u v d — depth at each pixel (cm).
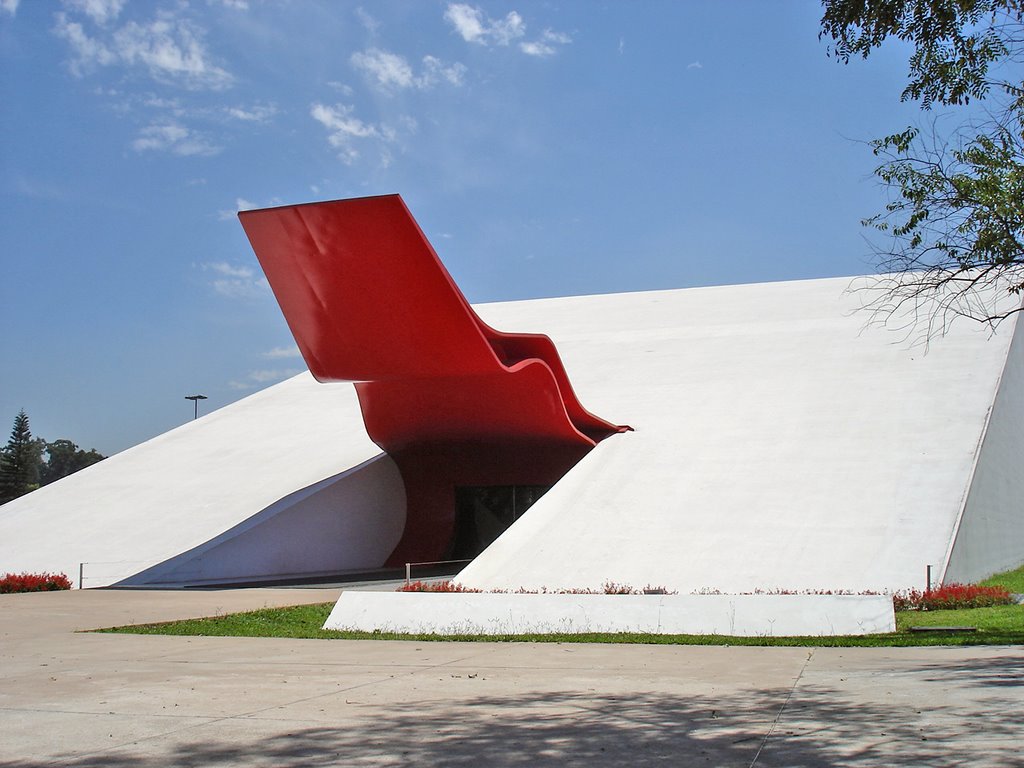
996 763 493
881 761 502
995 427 2052
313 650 1007
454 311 1750
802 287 3428
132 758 527
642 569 1642
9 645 1051
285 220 1655
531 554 1734
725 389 2402
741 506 1797
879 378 2292
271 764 514
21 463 6906
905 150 1090
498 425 2178
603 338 3078
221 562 2000
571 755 530
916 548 1587
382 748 549
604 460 2100
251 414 3012
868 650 955
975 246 1066
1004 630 1063
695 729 591
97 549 2127
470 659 930
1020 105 1056
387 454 2448
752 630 1115
